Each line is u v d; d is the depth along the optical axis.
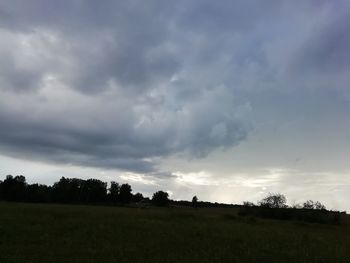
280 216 88.44
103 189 150.50
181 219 56.97
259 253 31.77
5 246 29.34
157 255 28.89
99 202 146.88
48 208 66.19
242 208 91.75
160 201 135.25
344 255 33.12
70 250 28.95
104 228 40.62
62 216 49.91
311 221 84.88
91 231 38.31
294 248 35.12
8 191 135.88
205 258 28.56
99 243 32.34
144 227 42.81
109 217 51.38
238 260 28.89
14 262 24.28
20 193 137.00
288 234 46.34
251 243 36.38
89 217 50.12
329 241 42.34
